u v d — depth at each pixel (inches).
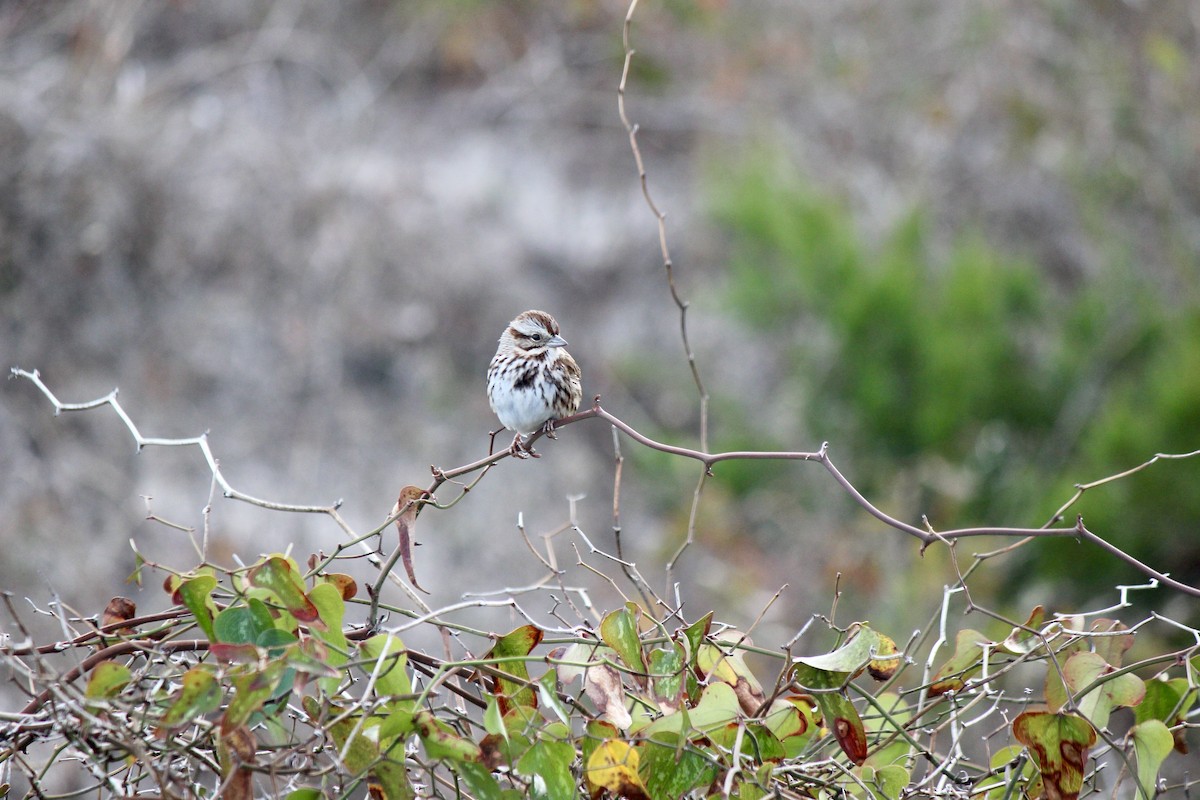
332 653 190.1
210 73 732.7
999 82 781.9
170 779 181.3
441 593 612.4
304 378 659.4
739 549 584.7
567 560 622.8
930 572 531.2
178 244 660.1
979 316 583.2
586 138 788.0
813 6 831.1
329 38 778.2
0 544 561.3
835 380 585.0
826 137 790.5
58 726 183.3
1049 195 759.7
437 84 794.2
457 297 707.4
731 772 179.0
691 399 671.8
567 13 815.1
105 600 567.2
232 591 206.4
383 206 708.0
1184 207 703.1
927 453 567.5
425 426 671.8
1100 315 592.1
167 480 614.2
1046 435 577.6
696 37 821.2
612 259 752.3
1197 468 507.8
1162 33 727.1
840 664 202.4
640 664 200.8
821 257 585.9
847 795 200.5
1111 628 213.3
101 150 652.7
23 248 631.2
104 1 714.8
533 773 188.4
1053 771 195.9
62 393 619.8
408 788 187.6
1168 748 191.2
